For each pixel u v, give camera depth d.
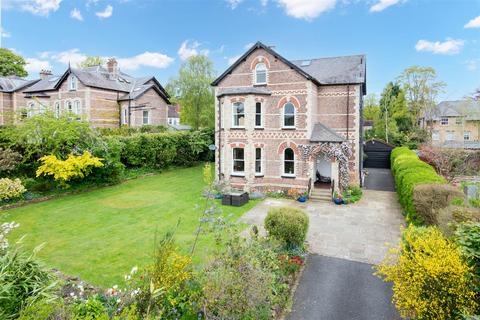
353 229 14.49
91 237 13.16
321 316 8.06
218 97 22.56
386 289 9.29
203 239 12.73
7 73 51.78
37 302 5.96
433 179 14.53
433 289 6.41
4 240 8.34
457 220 8.43
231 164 22.41
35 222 15.01
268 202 19.56
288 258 10.31
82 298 7.65
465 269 6.18
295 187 21.39
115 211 16.98
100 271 10.09
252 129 21.59
